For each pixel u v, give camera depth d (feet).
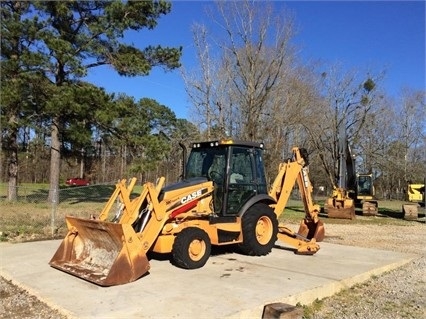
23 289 19.51
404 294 20.66
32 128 62.44
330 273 22.45
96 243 22.40
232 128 66.74
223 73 66.85
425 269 25.91
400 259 27.20
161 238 22.25
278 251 28.73
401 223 57.41
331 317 17.31
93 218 22.57
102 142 70.28
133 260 20.01
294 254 27.76
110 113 61.62
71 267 21.94
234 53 65.72
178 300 17.20
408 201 82.58
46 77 60.70
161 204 22.15
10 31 57.88
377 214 71.72
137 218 21.84
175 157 74.02
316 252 28.66
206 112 67.67
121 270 19.58
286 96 72.02
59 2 60.85
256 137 65.57
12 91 56.08
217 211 25.38
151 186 21.97
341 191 63.36
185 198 23.30
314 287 19.45
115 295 17.89
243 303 16.84
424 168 165.78
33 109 61.57
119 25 62.90
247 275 21.52
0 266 23.22
